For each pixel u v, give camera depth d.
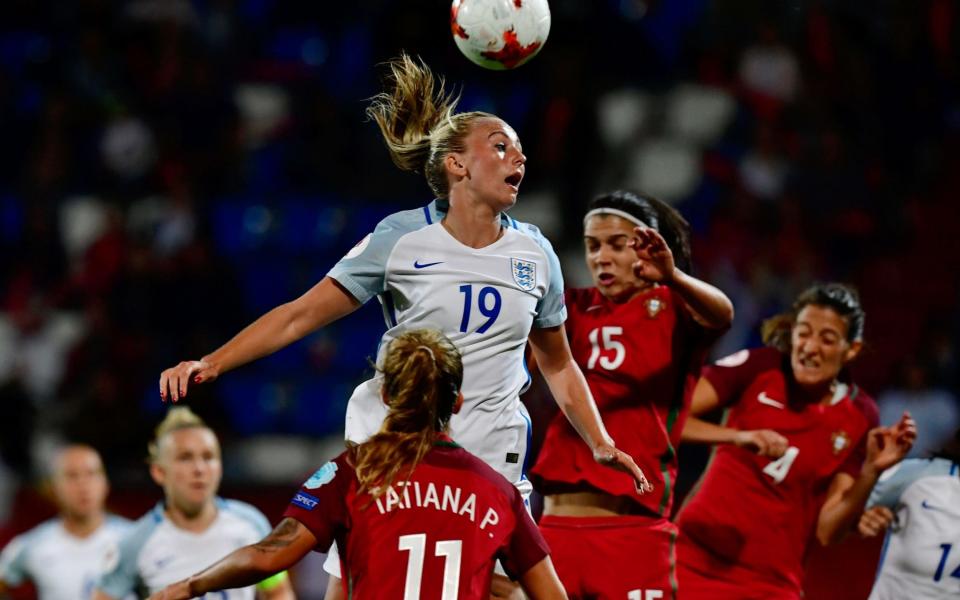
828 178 53.53
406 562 15.09
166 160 51.31
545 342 18.00
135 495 37.03
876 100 56.97
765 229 51.00
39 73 54.06
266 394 44.53
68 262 48.19
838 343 21.70
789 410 22.19
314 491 15.50
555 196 50.81
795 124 55.09
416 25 53.62
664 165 53.31
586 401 17.97
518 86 53.91
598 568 20.03
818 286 22.36
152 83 53.84
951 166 56.09
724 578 22.09
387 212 50.88
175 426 23.62
